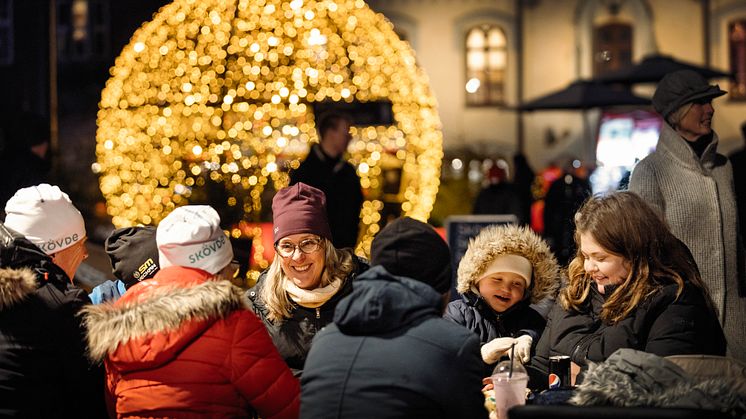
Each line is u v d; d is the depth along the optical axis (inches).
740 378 125.0
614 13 1403.8
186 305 135.6
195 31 389.4
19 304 144.4
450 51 1430.9
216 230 147.8
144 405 137.2
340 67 495.2
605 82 682.2
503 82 1430.9
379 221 568.4
